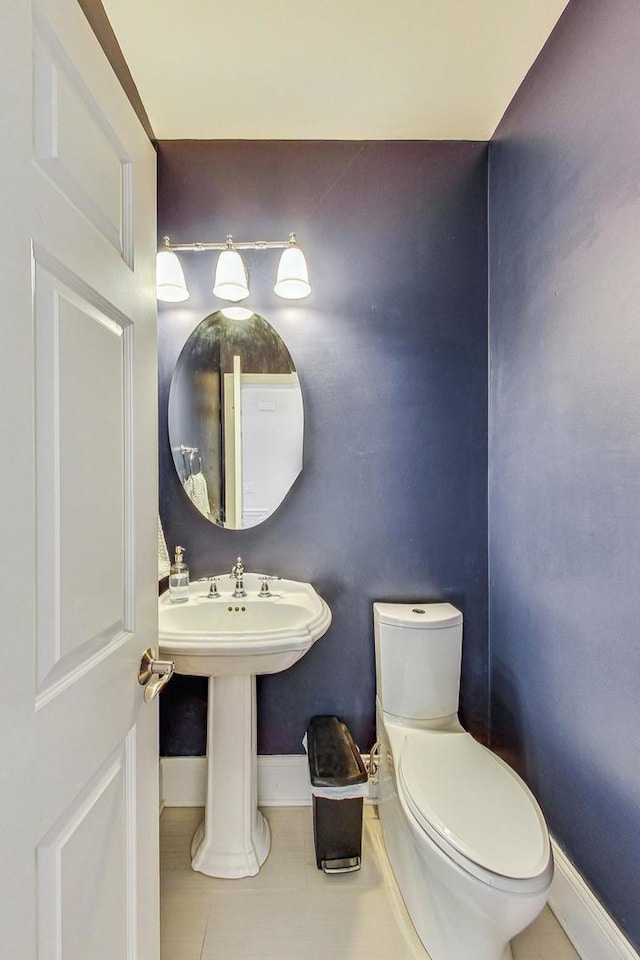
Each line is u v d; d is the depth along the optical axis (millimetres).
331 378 1656
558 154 1230
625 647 1006
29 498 521
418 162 1653
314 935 1169
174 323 1630
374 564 1668
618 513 1026
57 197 581
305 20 1188
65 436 600
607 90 1036
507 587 1551
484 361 1686
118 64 1280
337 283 1651
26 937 502
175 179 1611
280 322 1645
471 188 1666
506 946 1051
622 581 1015
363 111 1502
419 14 1178
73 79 618
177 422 1629
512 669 1515
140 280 850
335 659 1658
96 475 688
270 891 1291
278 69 1333
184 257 1625
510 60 1320
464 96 1449
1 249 472
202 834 1433
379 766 1561
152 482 911
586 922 1102
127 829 785
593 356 1105
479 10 1171
